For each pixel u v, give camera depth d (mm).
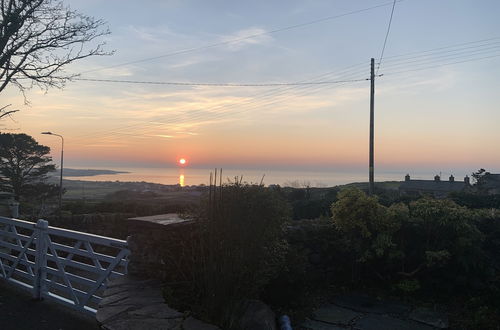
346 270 7203
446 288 6477
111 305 3463
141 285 4004
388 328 5246
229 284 3527
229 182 4152
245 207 3840
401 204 7301
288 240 6855
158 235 4207
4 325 4555
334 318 5551
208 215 3775
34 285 5500
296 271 5340
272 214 4219
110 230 13094
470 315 5781
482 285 6238
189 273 4000
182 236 4184
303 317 5238
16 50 9086
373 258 6984
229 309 3521
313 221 7734
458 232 6441
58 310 5086
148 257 4266
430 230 6652
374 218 6801
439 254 6230
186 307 3637
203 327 3057
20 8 8594
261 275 3971
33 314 4930
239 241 3615
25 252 5879
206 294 3586
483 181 21297
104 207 18266
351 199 6965
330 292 6738
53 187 38188
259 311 4059
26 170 37406
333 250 7215
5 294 5691
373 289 6922
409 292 6602
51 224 11703
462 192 9820
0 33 8562
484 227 7066
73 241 10805
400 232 6906
